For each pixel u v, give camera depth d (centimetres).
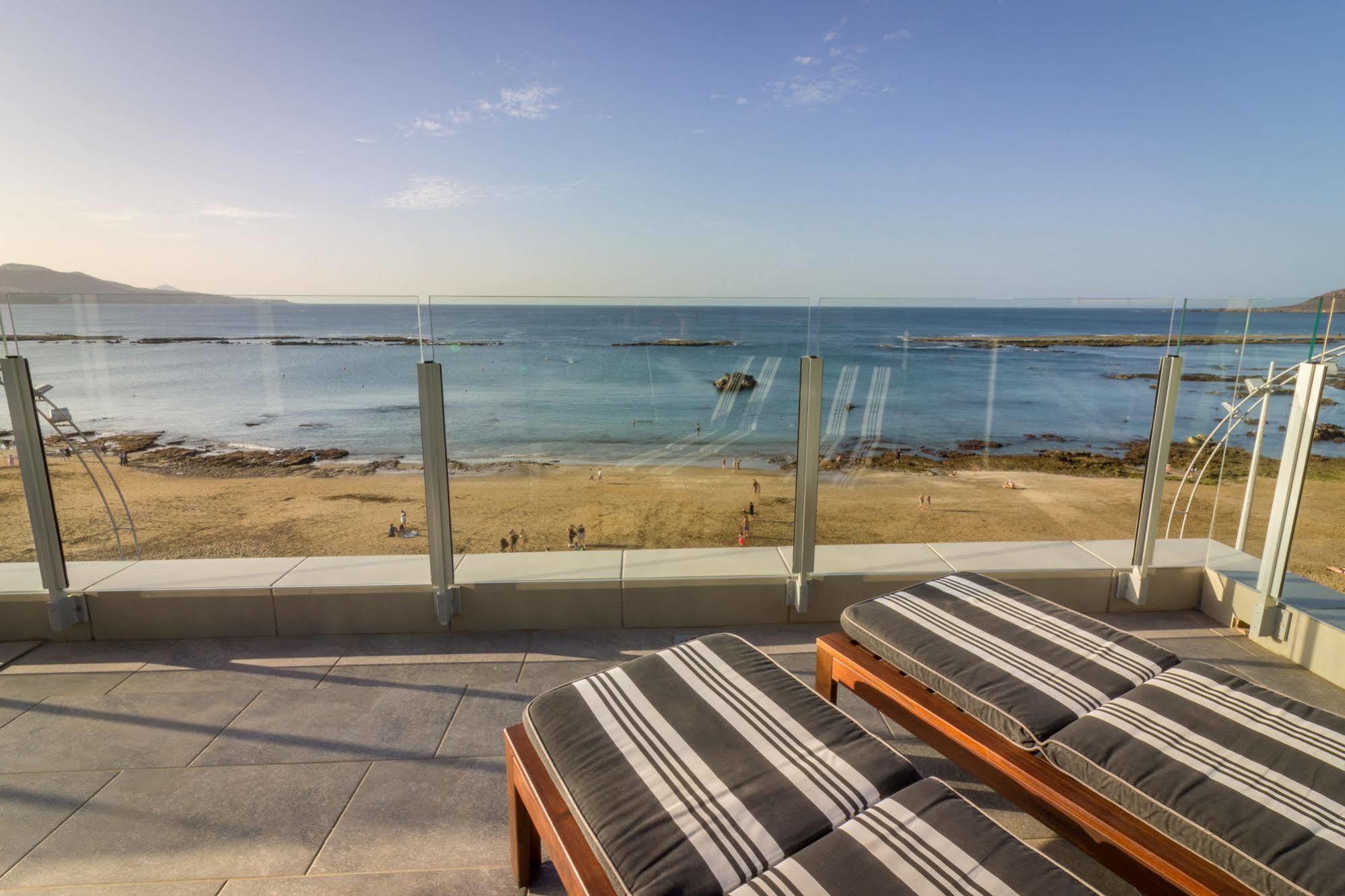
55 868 169
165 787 203
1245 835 115
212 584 305
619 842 115
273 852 175
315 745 225
